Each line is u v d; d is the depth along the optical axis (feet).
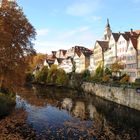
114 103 215.51
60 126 130.41
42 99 237.86
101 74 324.39
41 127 126.21
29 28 126.93
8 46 115.75
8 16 116.67
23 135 109.40
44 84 435.12
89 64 425.28
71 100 237.66
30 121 137.49
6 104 149.48
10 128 118.32
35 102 214.69
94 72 371.76
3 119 133.49
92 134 117.39
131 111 176.65
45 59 615.16
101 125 136.26
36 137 108.06
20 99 227.81
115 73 294.25
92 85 288.51
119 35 315.17
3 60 116.06
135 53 255.91
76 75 382.83
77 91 324.60
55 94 286.66
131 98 187.73
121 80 262.67
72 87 366.43
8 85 134.62
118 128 130.62
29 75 458.91
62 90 337.31
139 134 120.37
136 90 179.83
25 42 127.03
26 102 210.79
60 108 189.57
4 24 113.29
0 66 117.70
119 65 280.92
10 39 114.52
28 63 134.21
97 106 202.49
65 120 146.10
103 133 120.06
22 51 127.03
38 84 436.35
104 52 346.33
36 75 479.41
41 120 142.61
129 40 269.64
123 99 201.87
